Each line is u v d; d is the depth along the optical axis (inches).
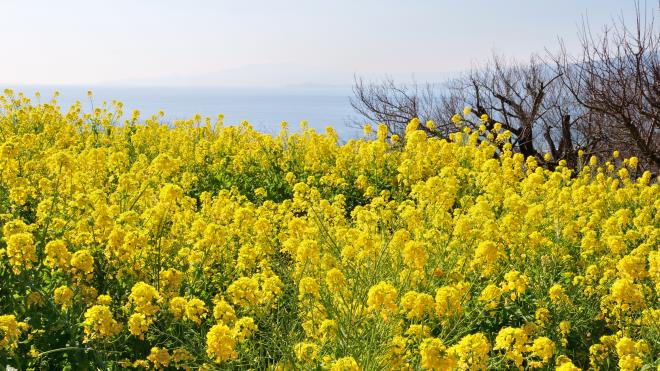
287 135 438.0
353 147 433.7
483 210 235.5
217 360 139.9
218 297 191.8
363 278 183.5
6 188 235.1
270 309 178.1
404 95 762.2
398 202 294.7
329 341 160.2
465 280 210.2
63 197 237.0
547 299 201.0
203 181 377.4
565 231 252.5
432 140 383.2
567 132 657.0
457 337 167.2
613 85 573.9
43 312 161.5
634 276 177.5
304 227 213.2
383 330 152.3
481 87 729.6
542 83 653.3
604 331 198.4
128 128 479.8
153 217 200.7
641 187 386.6
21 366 145.9
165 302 165.5
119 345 155.0
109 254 178.1
